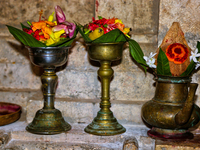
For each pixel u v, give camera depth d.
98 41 1.86
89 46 1.96
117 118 2.22
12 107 2.32
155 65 1.90
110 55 1.91
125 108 2.20
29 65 2.48
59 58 1.94
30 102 2.23
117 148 1.94
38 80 2.49
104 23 1.93
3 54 2.48
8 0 2.46
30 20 2.46
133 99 2.31
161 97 1.89
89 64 2.35
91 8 2.40
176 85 1.85
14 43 2.47
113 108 2.21
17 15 2.47
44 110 2.04
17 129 2.08
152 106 1.89
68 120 2.24
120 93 2.32
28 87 2.50
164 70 1.85
